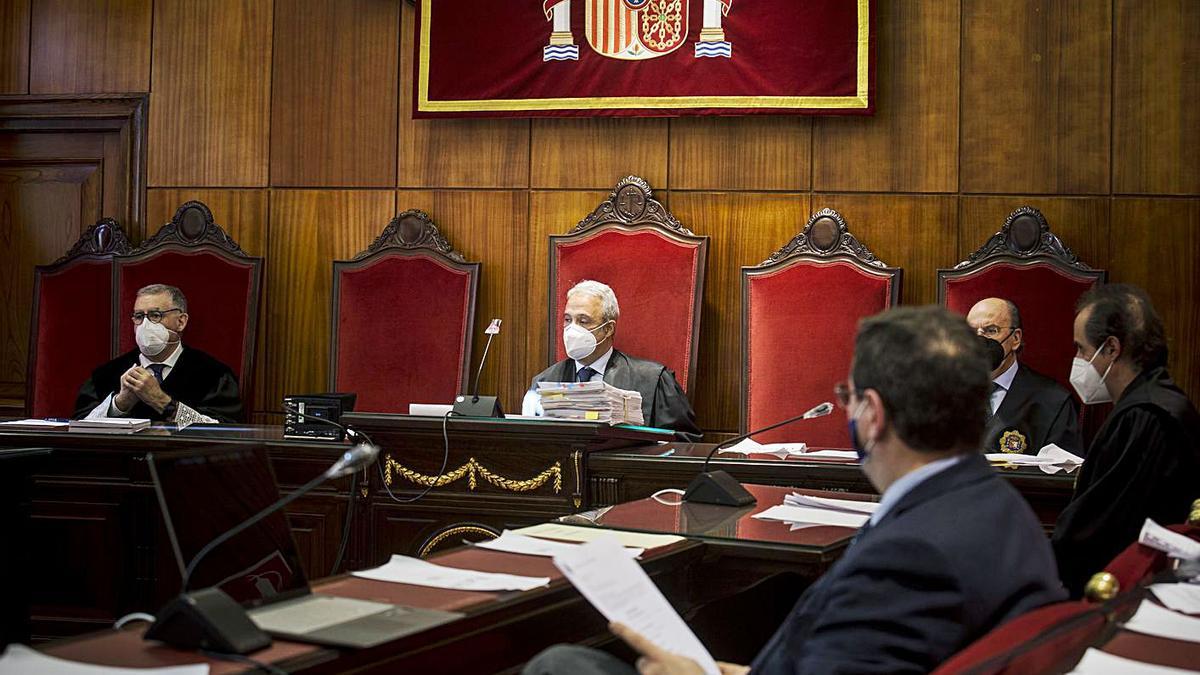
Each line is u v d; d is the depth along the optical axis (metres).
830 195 5.89
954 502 1.67
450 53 6.08
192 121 6.41
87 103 6.50
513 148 6.14
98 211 6.59
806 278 5.62
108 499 4.34
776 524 2.68
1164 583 1.91
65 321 6.11
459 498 3.95
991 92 5.79
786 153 5.93
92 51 6.51
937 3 5.82
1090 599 1.67
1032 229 5.52
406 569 2.10
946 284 5.55
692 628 2.87
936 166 5.82
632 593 1.79
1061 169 5.74
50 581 4.37
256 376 6.33
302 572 1.98
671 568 2.35
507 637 1.92
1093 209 5.71
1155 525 2.33
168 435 4.31
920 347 1.73
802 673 1.63
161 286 5.51
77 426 4.48
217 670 1.45
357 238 6.27
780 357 5.58
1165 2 5.67
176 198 6.42
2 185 6.66
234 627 1.55
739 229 5.95
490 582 1.98
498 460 3.92
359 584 1.97
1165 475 2.89
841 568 1.70
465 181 6.19
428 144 6.22
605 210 5.88
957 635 1.57
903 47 5.85
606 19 5.97
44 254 6.62
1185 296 5.64
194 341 5.98
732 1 5.87
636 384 5.21
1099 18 5.72
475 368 6.12
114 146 6.56
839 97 5.78
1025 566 1.61
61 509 4.36
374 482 4.03
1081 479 3.03
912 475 1.74
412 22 6.23
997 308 5.02
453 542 3.96
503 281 6.13
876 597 1.60
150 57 6.45
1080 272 5.41
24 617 3.77
